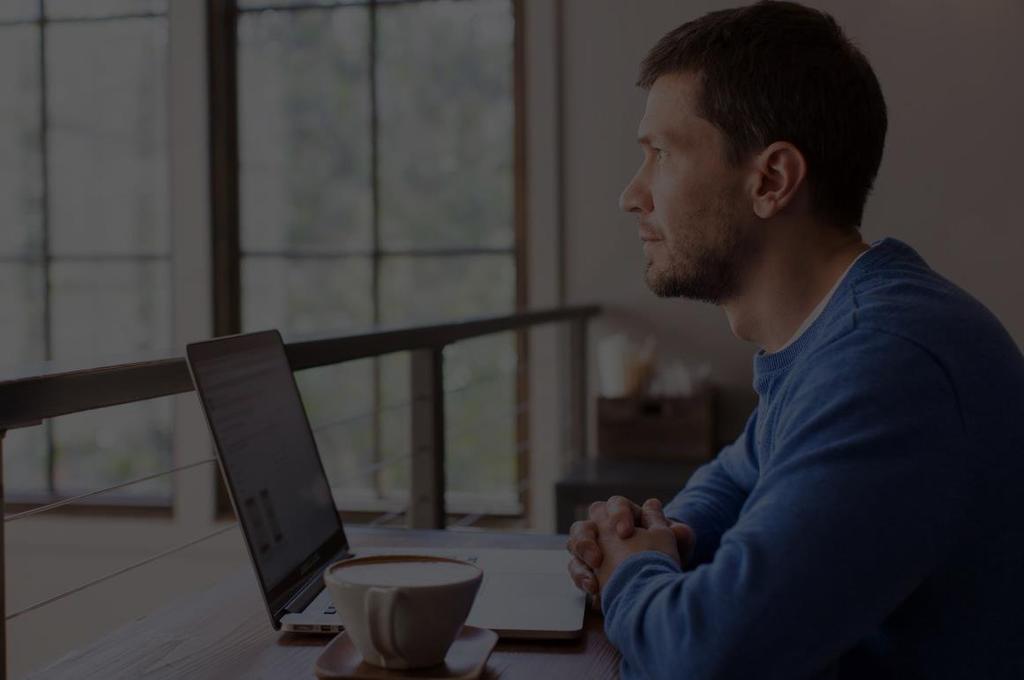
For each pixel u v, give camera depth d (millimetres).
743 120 918
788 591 727
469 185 5375
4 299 4031
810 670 741
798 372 864
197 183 3566
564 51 3369
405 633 731
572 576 970
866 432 768
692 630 742
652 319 3363
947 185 3145
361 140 5441
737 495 1256
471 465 4438
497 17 3504
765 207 924
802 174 910
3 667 792
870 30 3154
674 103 947
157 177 3939
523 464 3504
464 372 4457
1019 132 3096
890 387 785
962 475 780
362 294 3707
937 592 810
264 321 3758
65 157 3961
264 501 917
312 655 828
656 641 766
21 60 3971
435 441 1864
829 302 915
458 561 804
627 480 2646
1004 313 3131
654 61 977
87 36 3922
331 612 904
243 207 3674
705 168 937
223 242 3611
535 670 798
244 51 3668
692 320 3334
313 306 4410
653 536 921
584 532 940
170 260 3602
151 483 4176
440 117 5309
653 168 980
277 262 3756
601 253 3383
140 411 4180
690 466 2895
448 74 5223
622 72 3336
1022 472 809
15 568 3719
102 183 3961
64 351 3996
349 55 5191
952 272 3158
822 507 744
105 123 3943
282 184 5027
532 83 3365
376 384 4273
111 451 4168
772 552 737
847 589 733
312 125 5355
